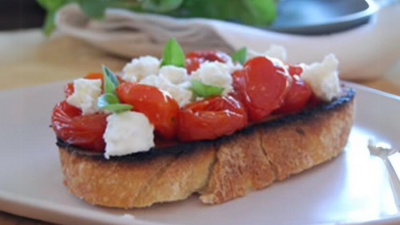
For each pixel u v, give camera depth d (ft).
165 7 1.72
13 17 2.60
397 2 1.67
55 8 1.95
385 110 1.24
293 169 1.01
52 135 1.10
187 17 1.82
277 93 0.96
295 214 0.90
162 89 0.91
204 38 1.64
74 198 0.91
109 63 1.75
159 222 0.81
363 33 1.58
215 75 0.95
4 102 1.18
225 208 0.91
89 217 0.79
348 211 0.91
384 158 1.06
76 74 1.62
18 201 0.83
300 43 1.55
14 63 1.75
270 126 0.98
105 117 0.89
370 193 0.96
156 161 0.88
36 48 1.94
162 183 0.89
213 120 0.89
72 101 0.92
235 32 1.54
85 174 0.88
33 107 1.18
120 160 0.87
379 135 1.17
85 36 1.75
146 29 1.70
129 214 0.88
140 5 1.83
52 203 0.82
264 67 0.97
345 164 1.06
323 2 2.00
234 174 0.94
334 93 1.08
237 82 0.99
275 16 1.82
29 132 1.11
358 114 1.24
